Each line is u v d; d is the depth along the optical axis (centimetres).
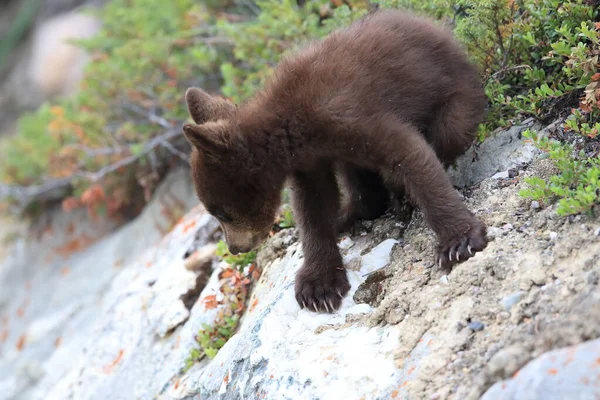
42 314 1540
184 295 1000
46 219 1752
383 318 645
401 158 675
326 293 707
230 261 921
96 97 1511
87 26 2372
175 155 1462
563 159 630
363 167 744
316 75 721
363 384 584
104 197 1544
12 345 1554
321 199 757
